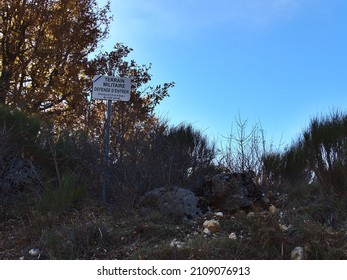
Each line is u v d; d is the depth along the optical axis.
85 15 15.91
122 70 14.32
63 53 15.31
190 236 5.11
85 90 14.89
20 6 14.77
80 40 15.52
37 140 7.73
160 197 6.23
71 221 5.54
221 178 6.74
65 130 8.20
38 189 6.80
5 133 6.87
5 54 15.23
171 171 6.99
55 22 15.27
